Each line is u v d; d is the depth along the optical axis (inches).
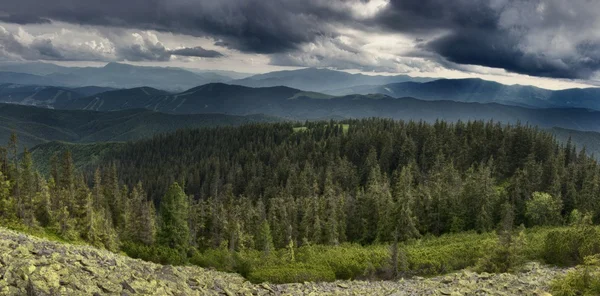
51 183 3836.1
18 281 682.8
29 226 2792.8
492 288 1131.9
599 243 1561.3
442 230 3442.4
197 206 3501.5
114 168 4921.3
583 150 5664.4
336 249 2623.0
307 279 1711.4
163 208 2517.2
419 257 2079.2
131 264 1006.4
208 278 1121.4
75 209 3329.2
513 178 3905.0
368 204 3681.1
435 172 4992.6
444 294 1099.3
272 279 1680.6
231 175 7327.8
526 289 1078.4
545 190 4089.6
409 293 1200.2
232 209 4119.1
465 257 2043.6
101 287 759.7
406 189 3757.4
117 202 4419.3
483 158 5634.8
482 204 3361.2
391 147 6579.7
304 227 3597.4
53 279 709.9
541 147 5703.7
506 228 2153.1
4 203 2829.7
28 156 3462.1
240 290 1081.4
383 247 2723.9
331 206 3747.5
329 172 5733.3
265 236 2849.4
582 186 3954.2
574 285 992.9
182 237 2518.5
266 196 5900.6
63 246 983.0
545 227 3011.8
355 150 7165.4
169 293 850.1
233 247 2910.9
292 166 6786.4
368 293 1255.5
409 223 3134.8
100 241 2987.2
